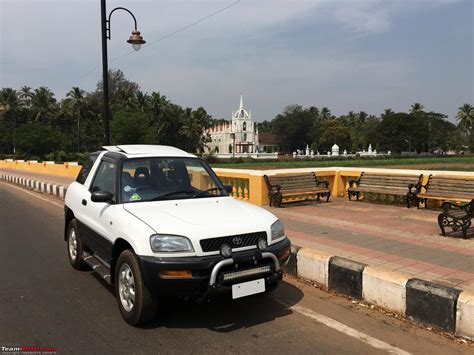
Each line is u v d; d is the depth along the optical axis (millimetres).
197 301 3943
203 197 5113
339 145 108562
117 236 4406
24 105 90625
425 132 109688
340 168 12898
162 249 3881
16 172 35875
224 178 12922
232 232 4086
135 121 73188
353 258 6090
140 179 5086
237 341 3869
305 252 5707
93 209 5250
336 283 5199
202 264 3842
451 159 79188
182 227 4008
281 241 4488
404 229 8047
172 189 5137
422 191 10609
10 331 4082
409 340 3906
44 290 5293
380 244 6898
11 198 16156
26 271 6137
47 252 7293
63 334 4020
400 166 57969
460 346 3789
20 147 72250
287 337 3957
